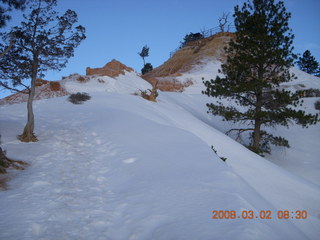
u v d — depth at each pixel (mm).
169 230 5164
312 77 56969
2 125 15625
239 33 23750
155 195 7012
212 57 66375
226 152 17625
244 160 16422
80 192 7465
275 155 24656
